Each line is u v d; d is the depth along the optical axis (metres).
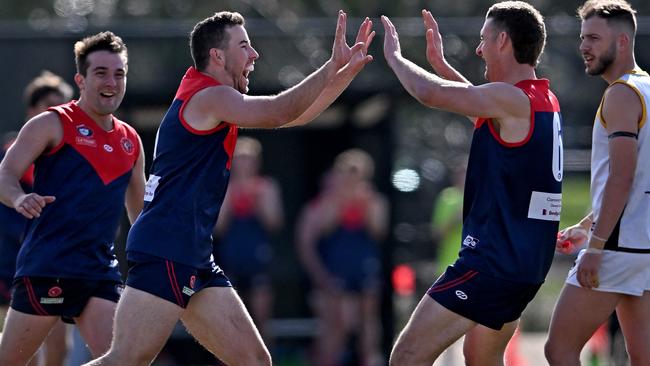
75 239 23.19
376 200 37.88
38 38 37.00
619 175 21.22
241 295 37.28
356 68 21.64
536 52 20.94
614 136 21.34
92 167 23.30
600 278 21.83
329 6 63.69
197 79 21.05
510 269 20.39
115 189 23.56
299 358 37.56
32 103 27.75
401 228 39.47
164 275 20.39
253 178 37.50
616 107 21.39
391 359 21.08
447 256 38.41
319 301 37.53
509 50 20.88
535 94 20.62
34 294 23.27
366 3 62.91
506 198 20.48
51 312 23.42
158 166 21.00
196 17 63.75
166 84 37.44
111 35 23.61
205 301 21.19
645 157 21.58
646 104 21.44
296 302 37.66
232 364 21.42
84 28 37.28
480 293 20.50
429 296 20.92
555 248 21.66
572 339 22.28
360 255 37.41
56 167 23.23
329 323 37.47
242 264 37.06
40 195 23.28
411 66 21.00
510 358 37.44
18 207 21.77
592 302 22.02
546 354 22.53
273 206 37.50
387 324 37.72
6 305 28.70
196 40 21.22
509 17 20.83
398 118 41.34
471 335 22.23
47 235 23.20
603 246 21.52
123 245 36.38
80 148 23.27
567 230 23.56
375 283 37.59
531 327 47.53
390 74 38.28
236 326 21.22
